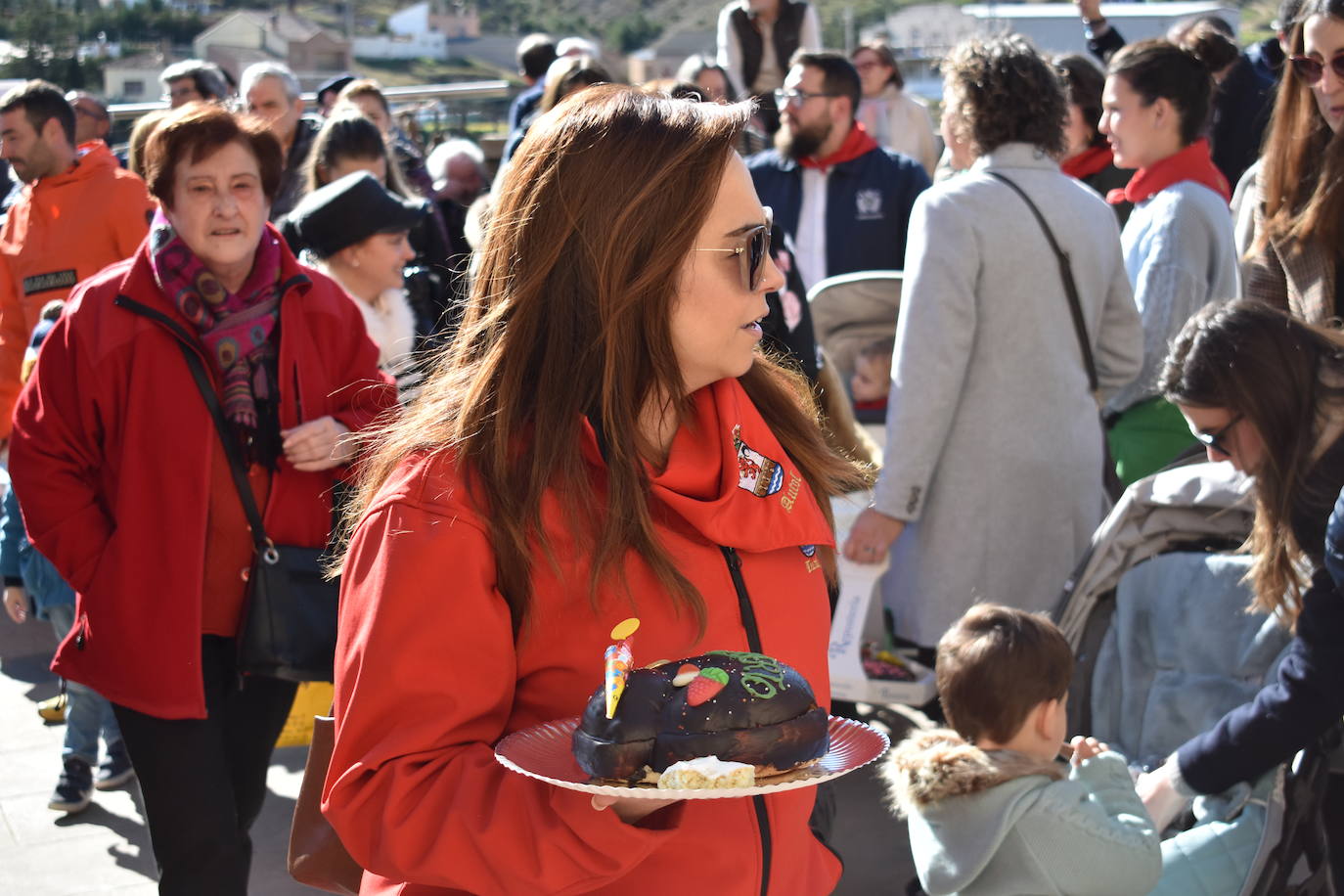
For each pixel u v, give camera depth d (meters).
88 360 2.80
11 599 4.26
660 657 1.55
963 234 3.61
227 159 2.84
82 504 2.82
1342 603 2.42
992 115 3.69
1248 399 2.58
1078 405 3.73
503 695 1.53
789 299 3.59
